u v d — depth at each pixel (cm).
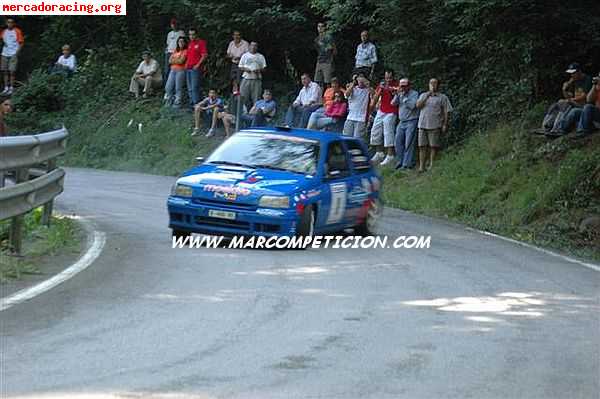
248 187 1695
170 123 3828
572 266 1642
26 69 4709
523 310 1215
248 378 862
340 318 1130
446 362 941
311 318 1123
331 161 1847
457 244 1892
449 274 1485
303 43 3909
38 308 1118
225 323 1080
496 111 3052
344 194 1848
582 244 2095
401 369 910
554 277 1499
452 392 840
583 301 1293
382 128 3127
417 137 3055
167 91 3947
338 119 3247
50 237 1578
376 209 1995
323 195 1770
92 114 4147
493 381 879
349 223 1894
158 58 4322
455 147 3073
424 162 3014
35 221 1689
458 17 2952
